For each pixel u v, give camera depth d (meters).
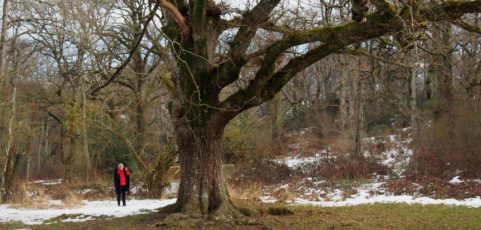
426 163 22.11
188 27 11.62
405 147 27.11
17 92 27.25
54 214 15.16
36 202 19.03
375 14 9.95
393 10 9.43
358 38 10.32
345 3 12.12
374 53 13.99
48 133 42.44
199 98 11.25
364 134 30.78
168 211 12.70
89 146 30.66
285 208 12.91
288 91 42.00
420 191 18.36
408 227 11.03
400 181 20.48
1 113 22.38
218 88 11.81
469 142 20.81
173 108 12.38
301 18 12.66
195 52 11.66
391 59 13.34
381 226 11.17
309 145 32.72
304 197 18.97
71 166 30.05
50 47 26.92
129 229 11.07
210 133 12.11
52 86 29.89
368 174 23.12
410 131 30.45
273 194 19.72
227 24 11.95
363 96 28.98
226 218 11.46
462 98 21.95
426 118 25.78
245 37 11.52
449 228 10.85
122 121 28.52
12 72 24.45
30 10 25.11
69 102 25.44
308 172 25.36
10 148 20.75
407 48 10.23
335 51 12.12
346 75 31.89
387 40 12.39
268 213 12.73
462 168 20.48
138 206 17.27
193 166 12.13
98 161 30.30
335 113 40.72
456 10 9.55
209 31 11.84
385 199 17.41
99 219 13.35
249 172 25.91
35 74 29.34
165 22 13.16
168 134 22.38
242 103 11.72
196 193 12.02
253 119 30.33
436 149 22.47
